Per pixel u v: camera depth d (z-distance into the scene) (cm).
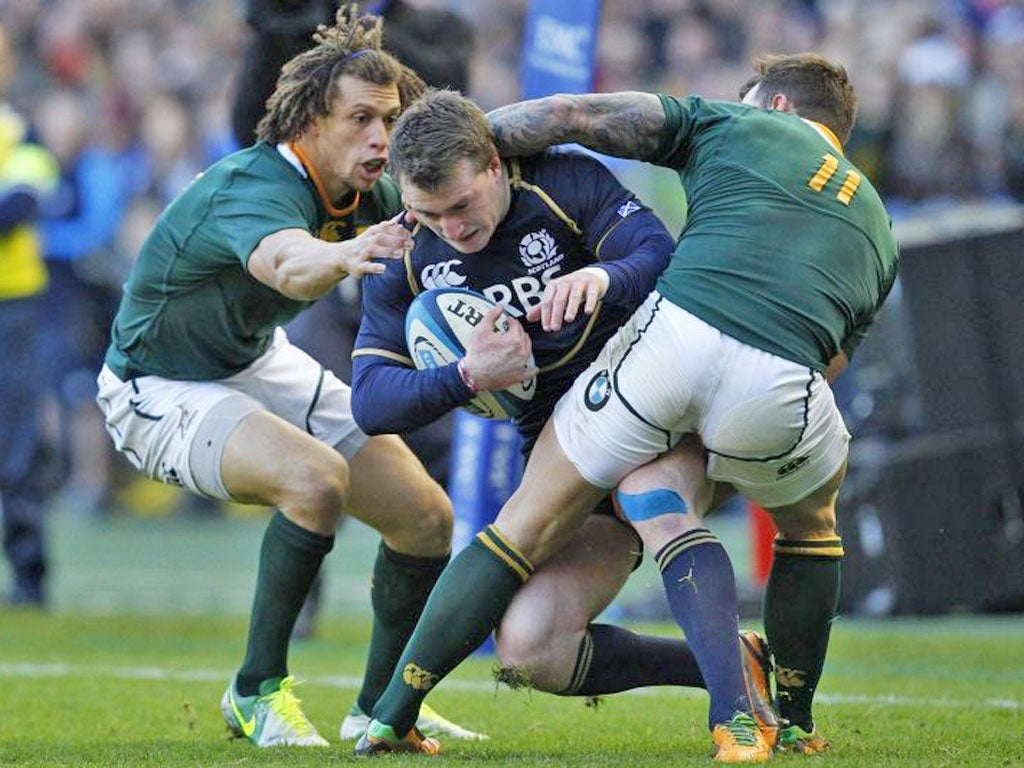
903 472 2730
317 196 1702
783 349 1457
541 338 1547
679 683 1592
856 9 4866
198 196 1716
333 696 2228
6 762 1579
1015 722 1848
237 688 1756
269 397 1842
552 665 1535
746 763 1409
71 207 4597
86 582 4009
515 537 1526
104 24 6009
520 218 1526
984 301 2678
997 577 2695
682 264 1482
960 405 2698
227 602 3644
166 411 1800
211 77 5781
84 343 5009
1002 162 4353
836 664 2530
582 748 1677
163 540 4981
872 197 1542
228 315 1764
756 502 1551
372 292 1577
